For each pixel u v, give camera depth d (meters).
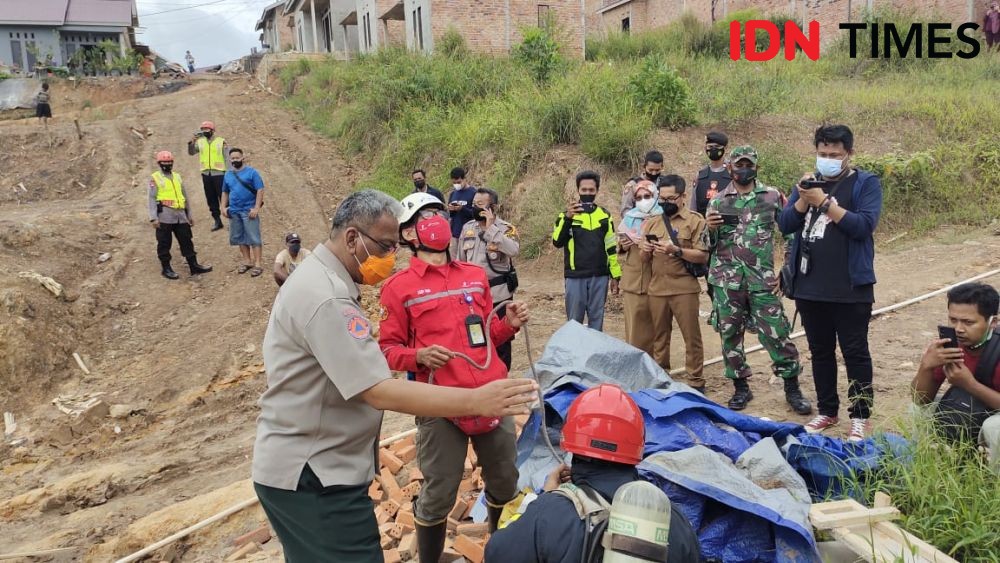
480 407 2.60
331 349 2.64
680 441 4.08
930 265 9.39
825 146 4.72
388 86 18.36
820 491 4.07
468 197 9.64
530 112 13.48
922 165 11.81
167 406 8.48
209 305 10.88
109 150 17.95
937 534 3.53
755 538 3.58
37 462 7.51
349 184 16.94
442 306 3.61
